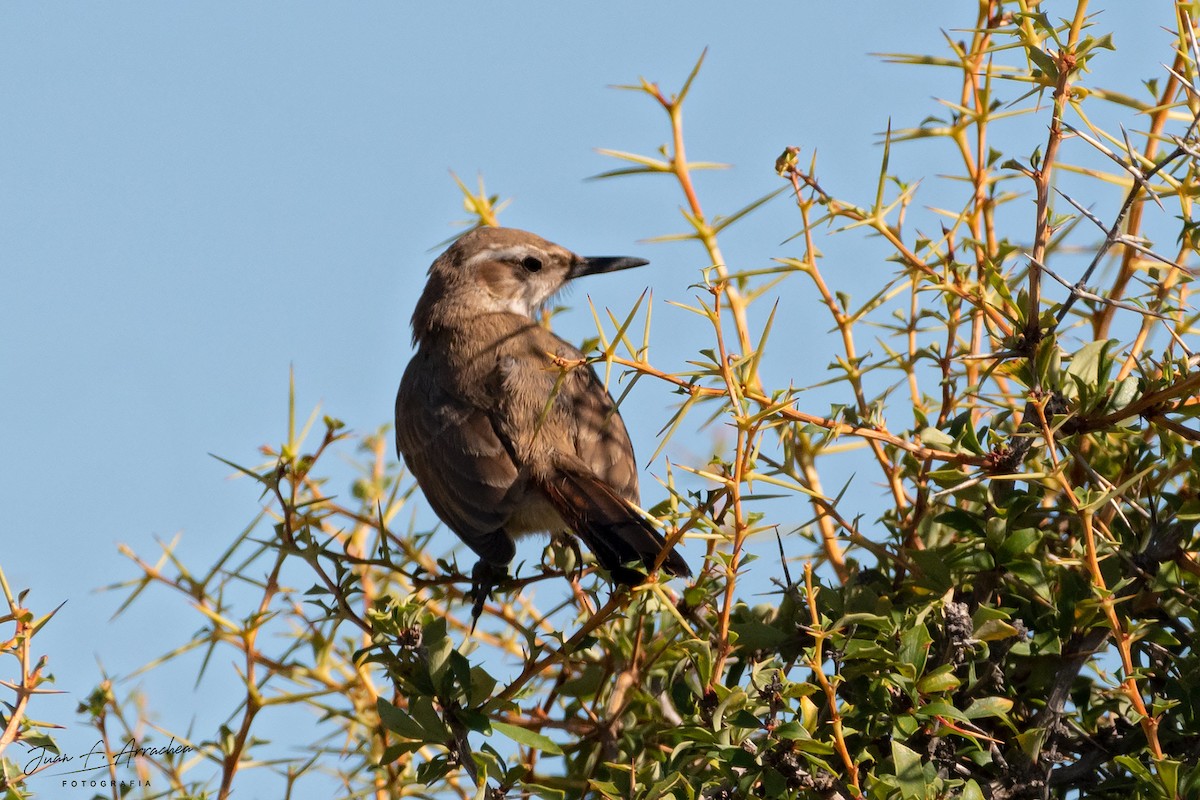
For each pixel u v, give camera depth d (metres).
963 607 8.57
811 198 10.27
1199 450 8.75
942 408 10.60
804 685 8.02
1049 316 8.73
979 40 11.15
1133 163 9.28
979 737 8.48
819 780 8.02
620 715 10.18
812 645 9.53
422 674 9.25
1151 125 10.91
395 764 10.95
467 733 9.12
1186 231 9.09
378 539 11.54
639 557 10.26
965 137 11.17
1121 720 8.99
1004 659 8.99
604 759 10.14
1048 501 10.16
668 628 10.59
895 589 10.00
